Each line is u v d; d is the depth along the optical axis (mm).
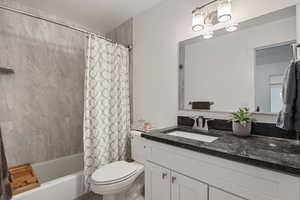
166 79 1769
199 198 915
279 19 1082
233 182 787
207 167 882
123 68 2086
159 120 1843
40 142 1913
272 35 1111
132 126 2186
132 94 2191
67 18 2148
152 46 1911
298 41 987
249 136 1136
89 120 1662
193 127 1434
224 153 789
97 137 1699
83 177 1598
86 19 2182
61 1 1774
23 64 1791
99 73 1756
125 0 1783
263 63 1153
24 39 1799
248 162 717
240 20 1249
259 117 1167
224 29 1346
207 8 1438
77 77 2268
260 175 705
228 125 1308
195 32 1516
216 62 1404
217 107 1394
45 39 1963
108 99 1847
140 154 1726
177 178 1024
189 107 1579
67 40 2170
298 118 828
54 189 1377
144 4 1863
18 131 1759
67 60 2166
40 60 1918
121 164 1553
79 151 2271
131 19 2178
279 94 1080
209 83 1447
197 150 895
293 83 847
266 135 1116
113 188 1246
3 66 1660
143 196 1641
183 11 1607
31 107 1850
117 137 1979
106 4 1857
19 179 1298
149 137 1180
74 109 2232
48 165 1901
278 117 922
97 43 1746
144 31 2002
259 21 1166
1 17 1653
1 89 1657
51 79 2010
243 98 1249
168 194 1080
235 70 1293
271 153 768
